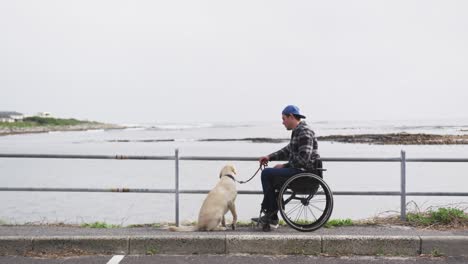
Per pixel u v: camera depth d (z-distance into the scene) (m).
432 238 5.99
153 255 5.91
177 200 7.37
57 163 45.69
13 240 6.02
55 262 5.57
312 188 6.62
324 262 5.58
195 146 74.00
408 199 20.33
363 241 6.01
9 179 29.47
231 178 7.01
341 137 98.50
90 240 6.03
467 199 19.89
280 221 7.51
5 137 143.00
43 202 20.27
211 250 6.02
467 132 123.75
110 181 27.86
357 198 20.83
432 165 38.88
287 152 6.93
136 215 16.47
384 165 39.56
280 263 5.53
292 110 6.75
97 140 110.81
